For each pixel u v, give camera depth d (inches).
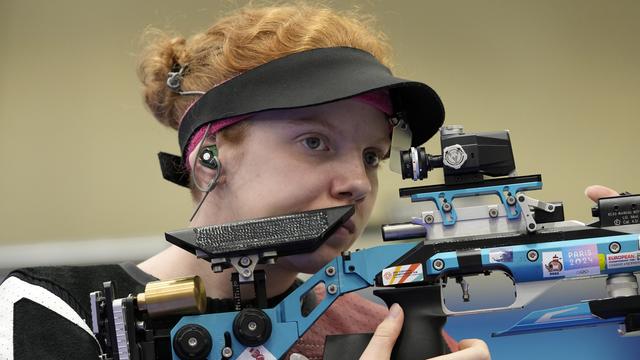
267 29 118.3
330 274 106.7
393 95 122.9
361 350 107.1
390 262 106.0
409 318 105.2
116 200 260.5
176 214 260.5
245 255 103.3
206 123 116.0
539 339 197.0
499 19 272.8
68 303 114.3
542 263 104.8
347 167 113.8
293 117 112.0
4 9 264.4
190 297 102.3
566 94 270.8
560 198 266.5
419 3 270.1
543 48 271.4
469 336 191.2
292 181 112.0
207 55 122.4
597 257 104.7
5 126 261.0
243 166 114.3
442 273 105.3
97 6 266.2
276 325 104.1
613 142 269.1
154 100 130.4
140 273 124.5
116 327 102.5
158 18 263.9
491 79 270.8
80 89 263.6
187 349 101.5
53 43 264.8
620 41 272.8
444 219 108.0
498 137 108.7
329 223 103.3
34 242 257.4
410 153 109.3
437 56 269.4
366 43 125.0
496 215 107.7
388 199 228.8
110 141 261.9
